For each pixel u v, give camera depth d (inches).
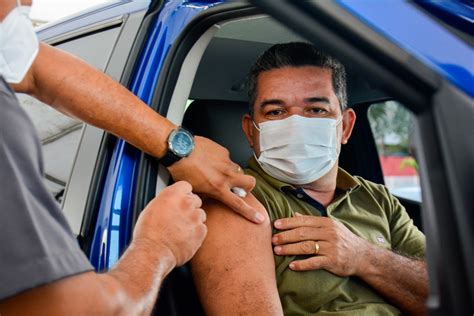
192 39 59.8
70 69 55.8
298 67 69.1
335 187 75.5
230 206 62.4
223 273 61.1
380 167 111.3
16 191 38.6
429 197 32.3
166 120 58.1
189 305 62.1
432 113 32.9
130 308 44.2
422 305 69.1
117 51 65.8
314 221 65.6
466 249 31.7
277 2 31.3
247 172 73.2
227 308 60.2
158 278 48.9
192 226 53.9
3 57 46.2
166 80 59.4
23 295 39.1
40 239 39.0
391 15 34.2
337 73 71.2
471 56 35.5
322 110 69.5
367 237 73.8
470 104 33.4
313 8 31.7
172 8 62.6
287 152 68.1
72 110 56.7
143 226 52.1
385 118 142.0
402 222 80.5
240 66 82.0
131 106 56.5
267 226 64.9
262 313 59.6
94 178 60.4
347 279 66.7
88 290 41.1
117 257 55.6
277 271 64.9
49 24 86.4
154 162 59.2
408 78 33.2
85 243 58.4
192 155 59.2
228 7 55.5
